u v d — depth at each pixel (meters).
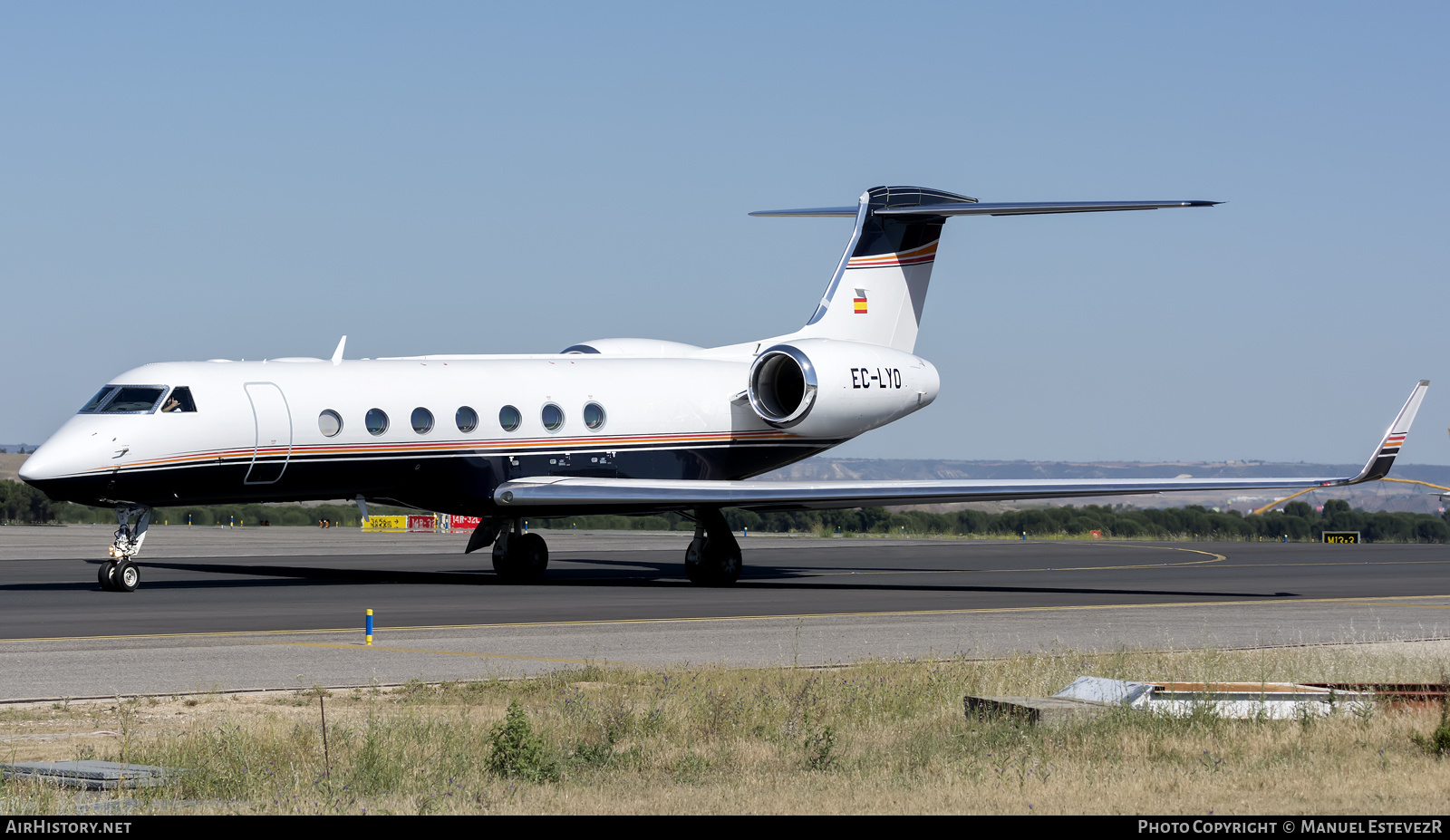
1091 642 38.62
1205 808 18.12
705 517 60.94
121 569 53.88
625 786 20.41
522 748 21.41
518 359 63.09
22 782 20.22
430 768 21.31
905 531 164.12
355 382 56.84
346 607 47.66
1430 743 21.72
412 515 133.88
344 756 21.94
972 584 61.88
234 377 54.41
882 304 71.06
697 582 61.44
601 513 61.03
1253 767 20.78
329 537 110.88
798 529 165.62
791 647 37.41
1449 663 32.81
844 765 21.78
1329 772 20.20
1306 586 61.59
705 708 26.19
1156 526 165.75
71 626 41.12
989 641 39.06
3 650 35.56
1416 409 50.19
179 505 54.44
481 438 59.09
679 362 67.25
